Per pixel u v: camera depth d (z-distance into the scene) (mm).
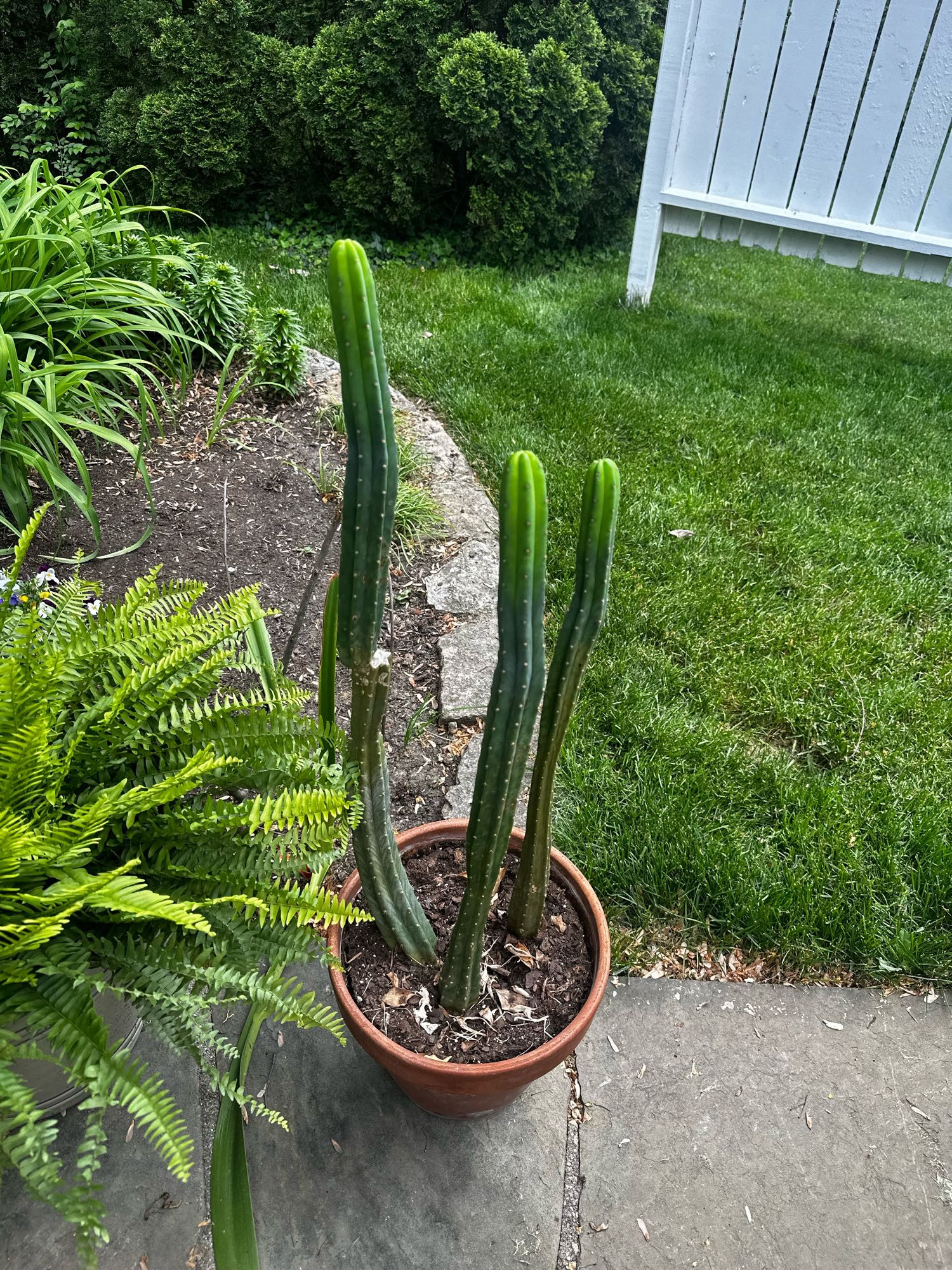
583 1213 1412
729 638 2512
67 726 1238
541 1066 1229
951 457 3518
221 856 1177
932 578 2826
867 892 1851
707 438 3471
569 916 1449
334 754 1301
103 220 3152
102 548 2438
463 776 2014
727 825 1970
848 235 4371
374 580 1013
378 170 4930
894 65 3955
